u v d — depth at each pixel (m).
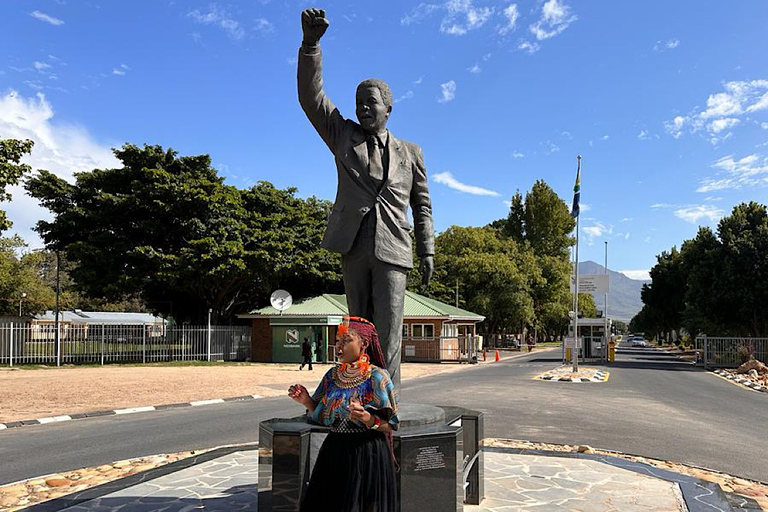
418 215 5.91
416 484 4.15
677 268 58.94
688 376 24.00
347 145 5.41
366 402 3.52
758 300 31.66
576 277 23.78
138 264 29.19
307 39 5.10
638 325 108.75
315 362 30.73
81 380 19.06
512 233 66.62
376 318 5.35
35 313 43.12
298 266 32.88
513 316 51.56
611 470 6.69
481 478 5.43
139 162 29.64
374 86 5.41
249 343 32.94
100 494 5.71
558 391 17.08
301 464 4.12
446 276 52.06
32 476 6.96
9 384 17.56
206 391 16.31
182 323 32.16
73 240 29.84
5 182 19.12
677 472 6.71
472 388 17.80
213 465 6.95
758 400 15.55
